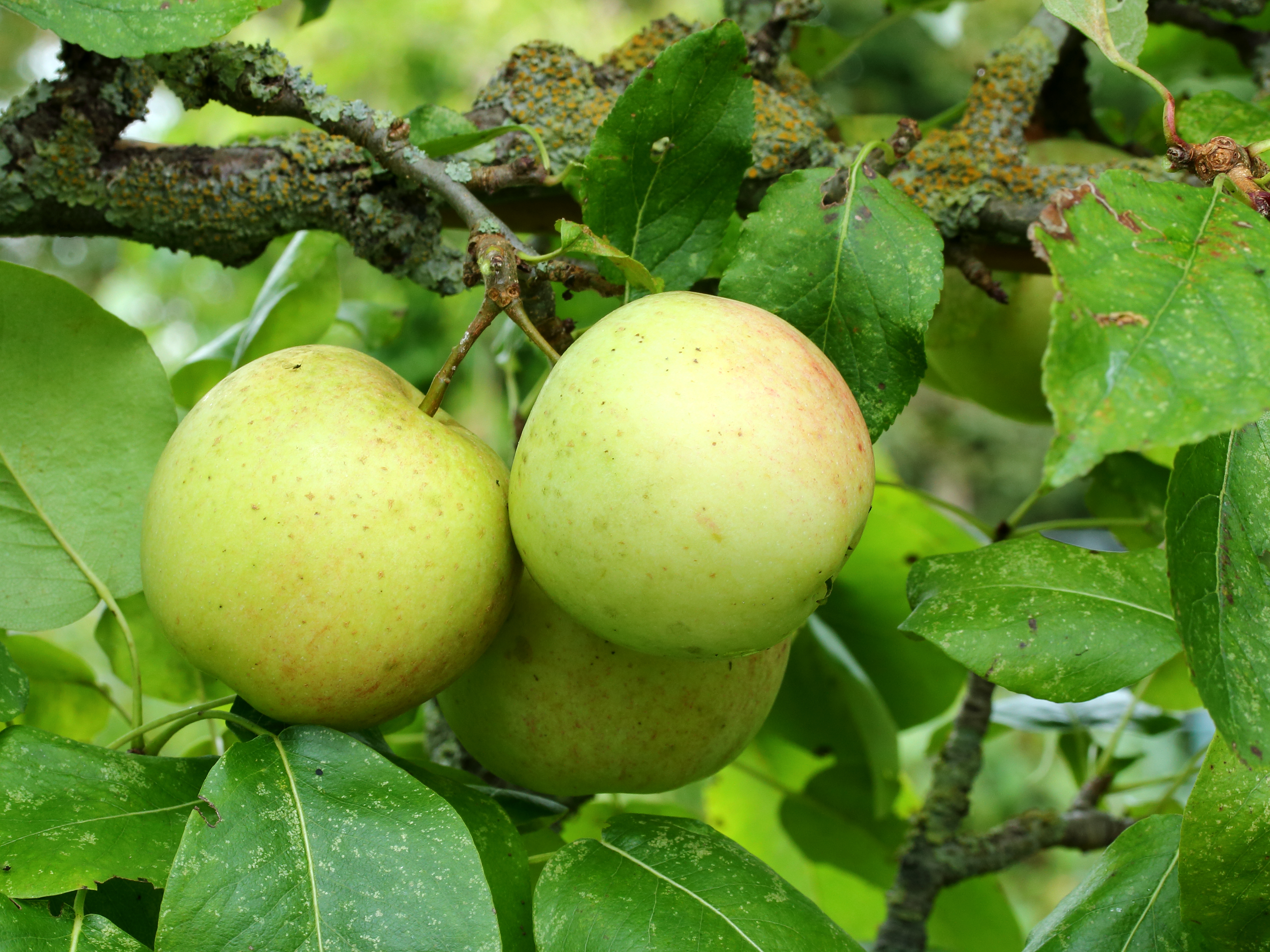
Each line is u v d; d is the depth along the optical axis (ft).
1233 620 1.97
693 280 2.19
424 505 2.06
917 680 2.75
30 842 2.00
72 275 7.82
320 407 2.06
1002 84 2.35
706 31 2.12
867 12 9.12
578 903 2.06
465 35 7.48
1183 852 2.06
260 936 1.98
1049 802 7.57
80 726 2.44
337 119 2.21
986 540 2.70
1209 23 2.64
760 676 2.21
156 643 2.40
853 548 2.04
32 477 2.21
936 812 2.59
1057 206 1.94
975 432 10.34
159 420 2.24
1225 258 1.94
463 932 1.99
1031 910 6.76
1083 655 2.10
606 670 2.16
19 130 2.23
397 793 2.04
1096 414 1.87
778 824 3.02
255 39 7.22
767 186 2.32
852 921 3.04
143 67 2.23
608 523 2.00
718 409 1.99
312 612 2.04
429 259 2.29
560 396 2.03
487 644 2.12
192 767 2.10
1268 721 1.95
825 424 2.01
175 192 2.26
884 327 2.12
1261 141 2.12
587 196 2.16
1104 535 6.98
